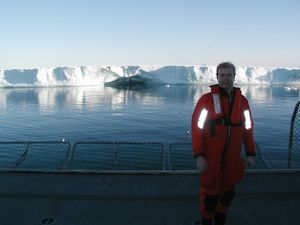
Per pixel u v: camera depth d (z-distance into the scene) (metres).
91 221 3.92
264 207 4.22
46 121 61.34
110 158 22.27
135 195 4.60
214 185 3.22
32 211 4.15
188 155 16.11
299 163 7.07
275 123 57.31
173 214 4.07
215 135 3.08
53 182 5.09
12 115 71.31
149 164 21.08
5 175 5.37
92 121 61.09
